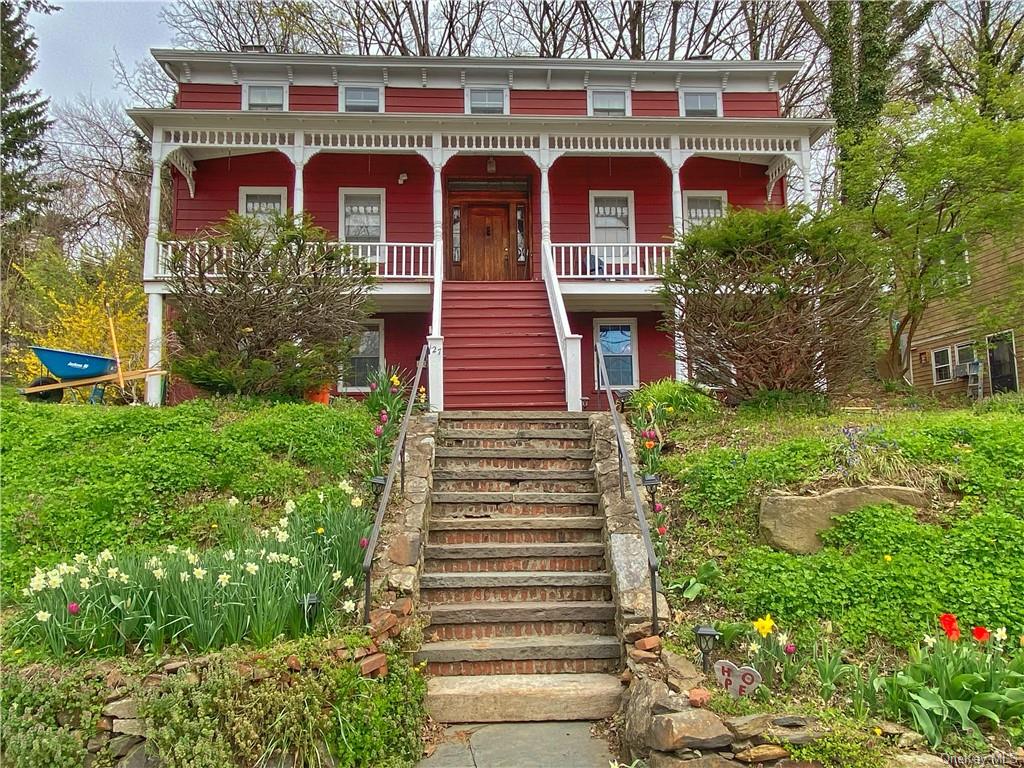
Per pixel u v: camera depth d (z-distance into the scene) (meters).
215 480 6.39
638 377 15.34
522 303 13.20
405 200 15.63
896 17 18.30
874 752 3.40
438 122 13.82
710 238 7.67
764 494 5.79
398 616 4.71
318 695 3.85
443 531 5.98
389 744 3.94
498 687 4.52
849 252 7.57
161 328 12.72
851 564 5.00
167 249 12.78
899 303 12.24
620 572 5.20
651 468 6.52
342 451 7.01
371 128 13.86
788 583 4.84
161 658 3.98
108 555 4.46
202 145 13.56
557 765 3.89
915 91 20.94
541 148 14.18
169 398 13.17
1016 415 7.54
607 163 16.02
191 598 4.18
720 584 5.04
